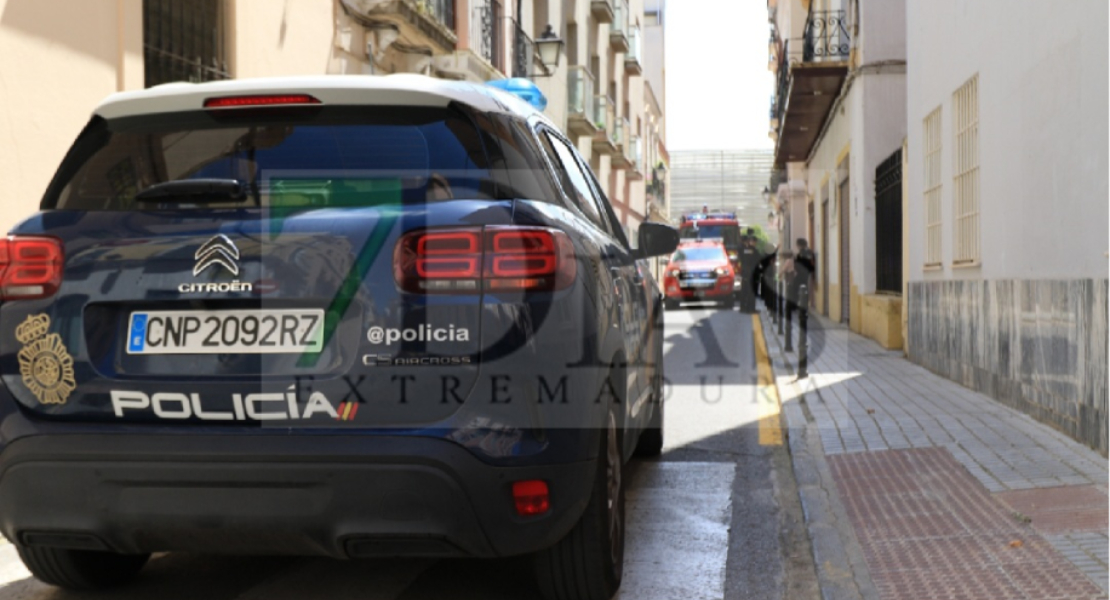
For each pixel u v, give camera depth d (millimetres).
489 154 3342
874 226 17141
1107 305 6129
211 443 3105
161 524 3152
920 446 6859
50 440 3207
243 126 3408
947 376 10969
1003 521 4887
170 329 3217
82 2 7934
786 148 28062
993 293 9039
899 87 16859
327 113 3373
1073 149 6816
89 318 3271
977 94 9797
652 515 5473
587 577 3662
